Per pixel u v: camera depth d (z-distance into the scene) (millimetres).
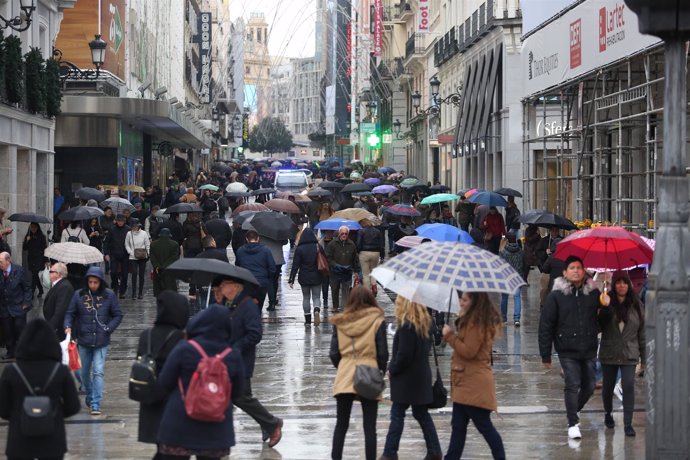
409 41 85938
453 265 10797
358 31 131125
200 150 110625
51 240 35438
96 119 49969
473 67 58094
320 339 22312
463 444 11211
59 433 9117
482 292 11039
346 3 150375
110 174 50812
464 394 11039
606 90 28672
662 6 9109
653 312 9477
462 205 40281
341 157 159125
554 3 29594
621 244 13891
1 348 21750
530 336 22625
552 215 23969
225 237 27672
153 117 48406
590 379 13367
